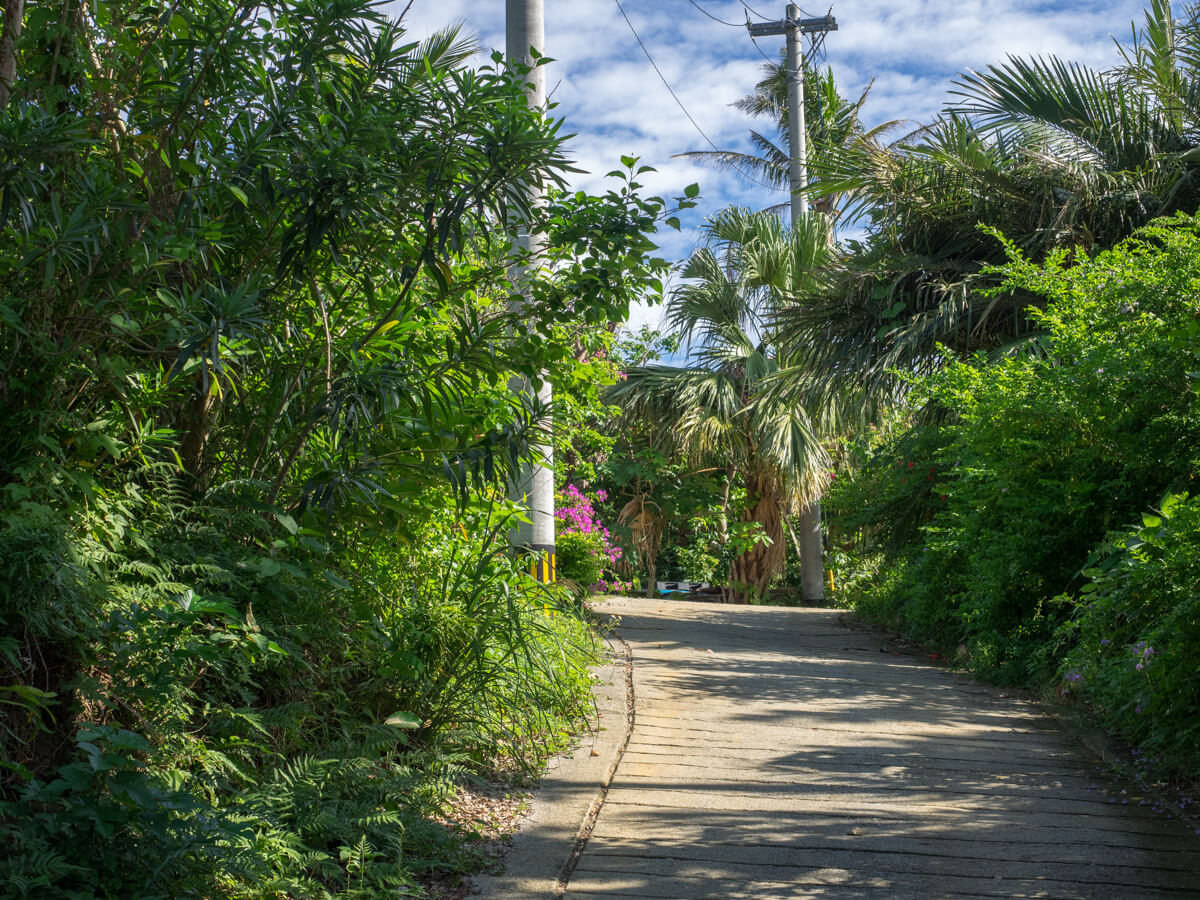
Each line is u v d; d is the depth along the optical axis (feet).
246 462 12.09
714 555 56.39
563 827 11.62
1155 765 13.84
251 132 10.59
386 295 13.15
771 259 47.01
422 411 12.60
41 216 9.23
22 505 8.21
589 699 17.40
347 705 12.44
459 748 13.23
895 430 40.55
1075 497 19.69
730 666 22.95
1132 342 17.97
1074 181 27.30
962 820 12.07
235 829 7.85
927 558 26.86
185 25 11.09
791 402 36.86
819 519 52.29
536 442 12.61
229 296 9.77
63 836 7.50
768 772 14.07
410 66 12.20
